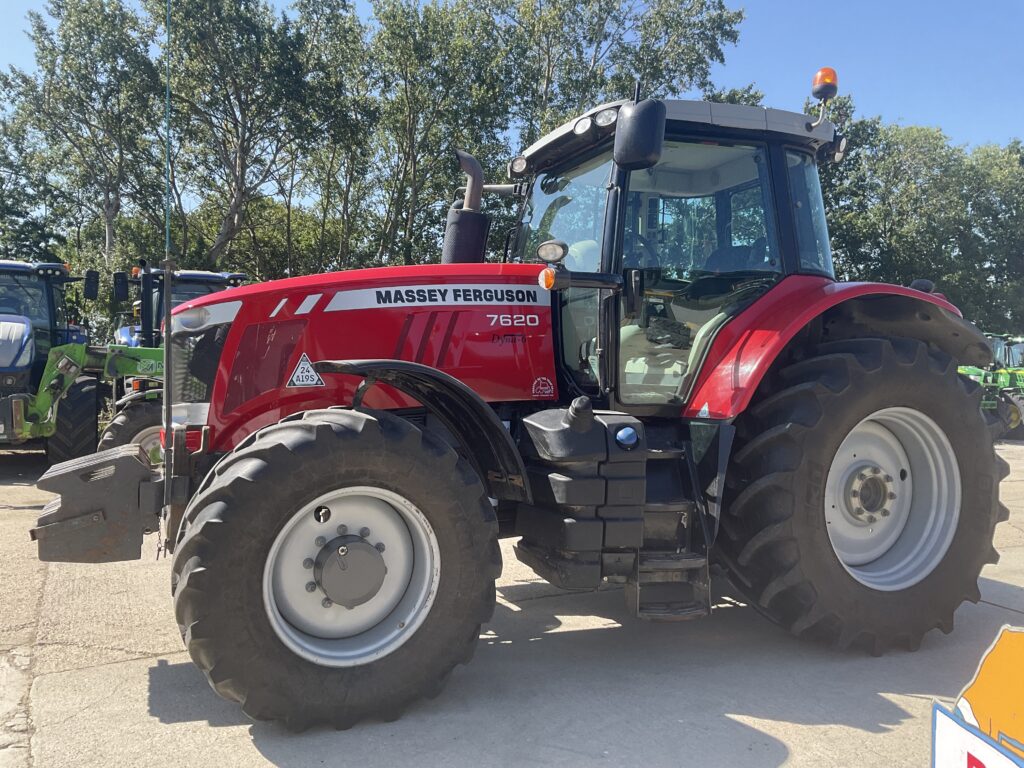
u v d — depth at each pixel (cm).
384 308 326
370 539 270
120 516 284
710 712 269
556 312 351
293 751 238
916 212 3069
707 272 351
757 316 339
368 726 256
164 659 313
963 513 342
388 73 2306
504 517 342
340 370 262
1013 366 1862
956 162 3209
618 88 2475
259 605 243
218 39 2027
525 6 2389
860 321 368
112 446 564
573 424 291
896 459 354
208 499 245
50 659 312
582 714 266
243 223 2641
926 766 233
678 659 320
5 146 2756
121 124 2216
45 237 2947
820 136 364
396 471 259
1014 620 374
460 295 338
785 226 361
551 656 322
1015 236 3341
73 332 1002
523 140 2341
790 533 307
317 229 2831
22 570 436
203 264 2198
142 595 395
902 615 325
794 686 292
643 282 341
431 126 2336
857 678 301
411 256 2266
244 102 2164
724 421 315
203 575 236
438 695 271
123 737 247
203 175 2384
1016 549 523
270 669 242
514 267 350
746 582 325
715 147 356
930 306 355
